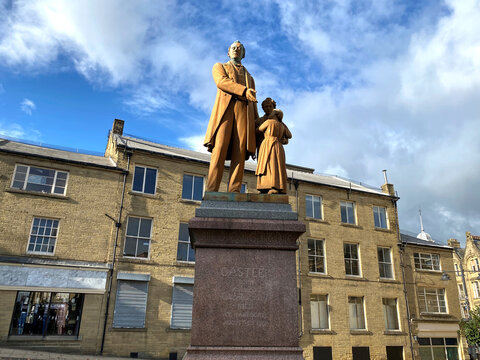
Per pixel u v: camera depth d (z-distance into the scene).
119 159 22.62
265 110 6.49
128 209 21.89
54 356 16.42
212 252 5.02
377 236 28.94
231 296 4.82
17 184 20.14
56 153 22.72
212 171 5.82
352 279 26.66
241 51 6.69
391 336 26.58
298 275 24.97
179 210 23.09
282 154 5.96
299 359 4.52
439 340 28.73
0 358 14.61
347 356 24.55
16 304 18.66
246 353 4.53
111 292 20.12
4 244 18.89
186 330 20.86
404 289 28.44
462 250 56.31
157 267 21.45
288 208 5.42
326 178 33.47
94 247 20.59
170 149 27.52
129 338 19.72
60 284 19.17
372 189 32.62
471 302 51.25
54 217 20.22
